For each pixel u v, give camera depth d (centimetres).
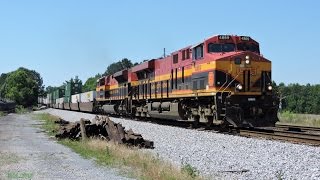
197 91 2550
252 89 2323
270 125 2298
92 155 1577
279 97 2352
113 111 4944
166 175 1128
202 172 1240
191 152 1664
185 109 2820
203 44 2488
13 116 5803
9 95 12494
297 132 2106
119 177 1135
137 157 1460
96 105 5919
